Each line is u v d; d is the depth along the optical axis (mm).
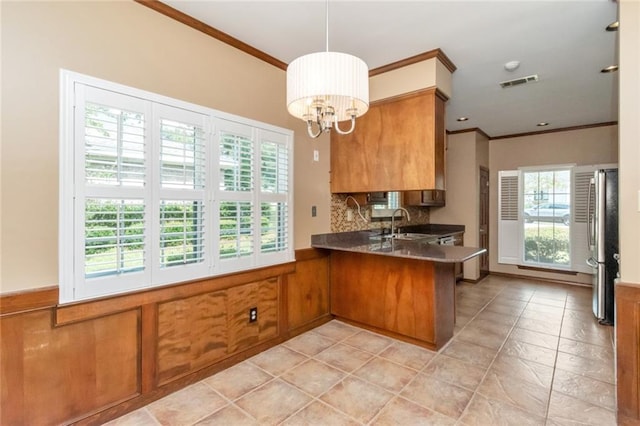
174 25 2219
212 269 2412
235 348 2588
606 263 3410
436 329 2822
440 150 2980
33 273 1654
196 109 2324
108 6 1905
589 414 1949
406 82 2992
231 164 2547
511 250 5730
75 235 1769
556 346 2898
